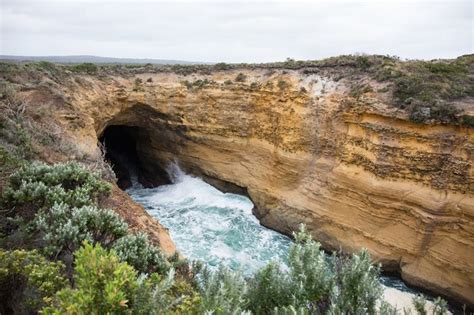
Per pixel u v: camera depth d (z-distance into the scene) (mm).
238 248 17766
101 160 16609
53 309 4066
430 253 14008
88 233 7156
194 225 20078
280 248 17875
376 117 16266
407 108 15266
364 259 7223
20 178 9047
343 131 17625
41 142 14172
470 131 13766
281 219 19266
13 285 5273
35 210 8344
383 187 15352
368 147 16297
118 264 4395
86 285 4125
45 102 17938
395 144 15344
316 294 6758
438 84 15977
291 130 19828
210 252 17203
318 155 18688
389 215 15250
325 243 17328
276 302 6555
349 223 16500
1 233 7223
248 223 20422
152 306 4363
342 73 20422
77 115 18781
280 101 20906
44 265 5492
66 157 14195
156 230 11227
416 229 14430
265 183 20938
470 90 15633
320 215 17609
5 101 15438
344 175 16922
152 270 7324
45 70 21047
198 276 8297
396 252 14898
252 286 6805
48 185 9133
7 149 11039
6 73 18859
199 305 5145
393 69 18125
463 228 13312
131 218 10922
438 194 14086
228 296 5758
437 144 14328
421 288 14133
